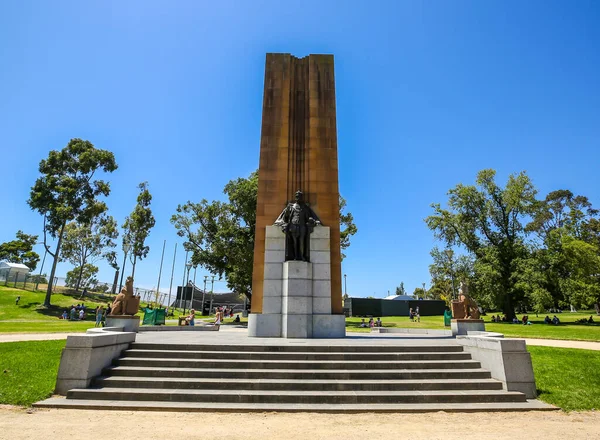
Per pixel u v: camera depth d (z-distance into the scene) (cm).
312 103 2061
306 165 1988
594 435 764
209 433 747
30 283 6700
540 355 1580
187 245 4962
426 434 758
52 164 5375
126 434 732
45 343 1706
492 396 988
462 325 2058
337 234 1897
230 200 4725
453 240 5384
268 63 2114
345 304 7262
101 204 5675
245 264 4453
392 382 1032
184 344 1220
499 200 5225
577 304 4497
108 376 1049
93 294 6850
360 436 742
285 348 1219
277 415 873
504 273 4931
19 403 918
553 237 4888
